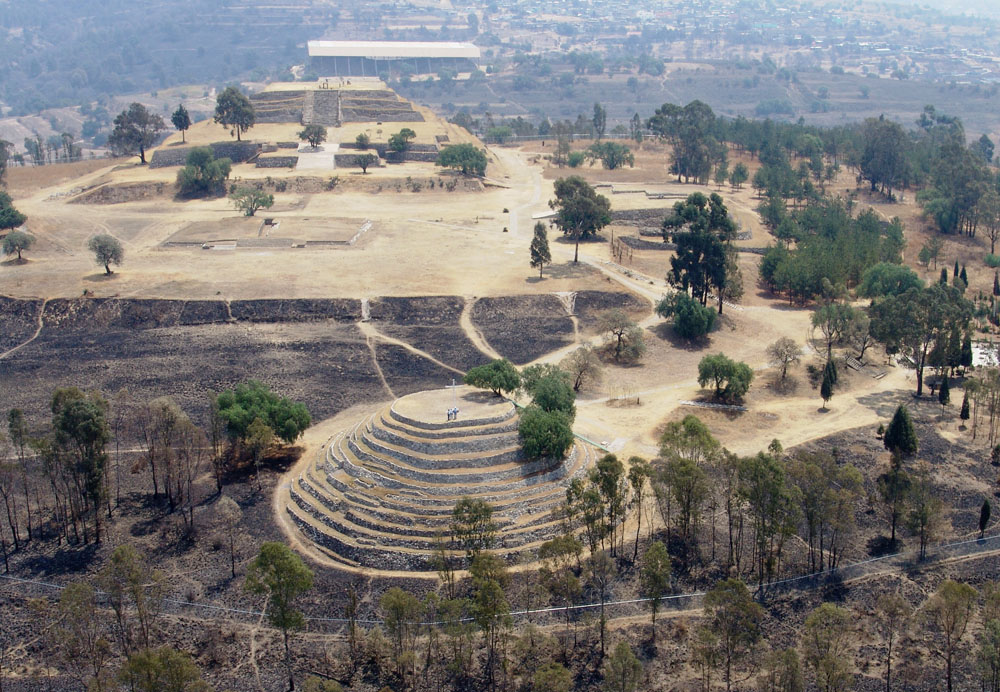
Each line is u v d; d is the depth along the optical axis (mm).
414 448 153125
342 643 124250
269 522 149250
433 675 119062
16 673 119688
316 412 188125
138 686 107125
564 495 147250
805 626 120250
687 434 149125
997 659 111562
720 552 139500
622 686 109938
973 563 138250
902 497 140750
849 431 177625
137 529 147625
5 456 153375
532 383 175000
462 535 130625
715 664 115062
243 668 120812
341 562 139250
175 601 131750
